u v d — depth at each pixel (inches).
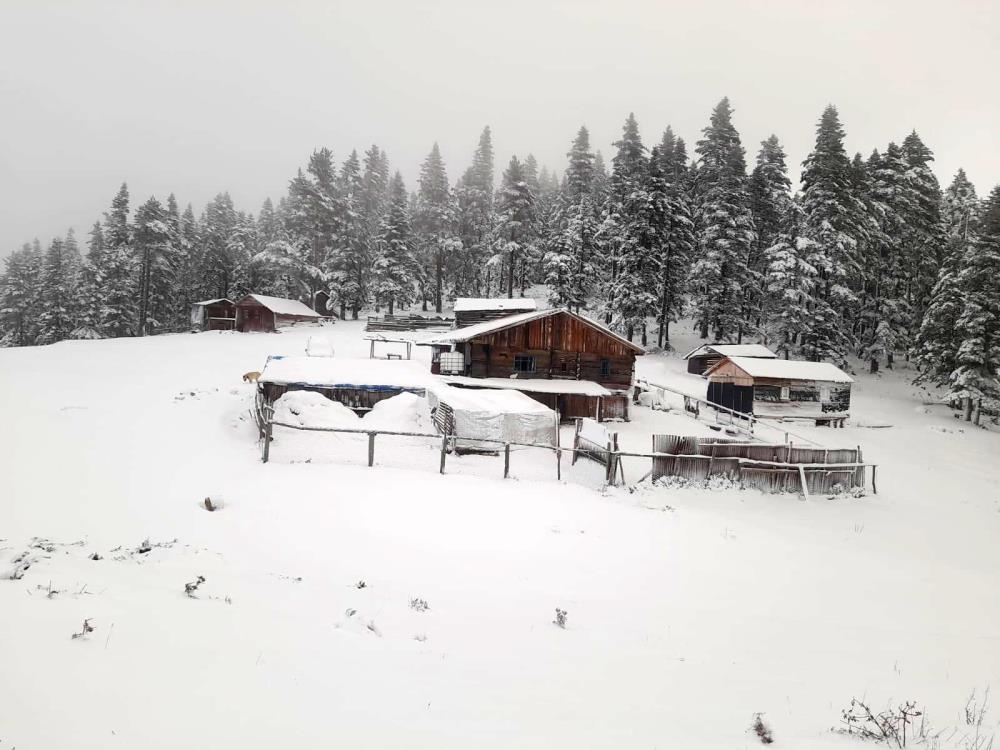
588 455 794.8
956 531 660.7
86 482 522.0
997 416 1558.8
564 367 1321.4
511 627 270.1
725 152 2283.5
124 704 141.5
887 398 1755.7
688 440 734.5
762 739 179.5
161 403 1038.4
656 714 192.5
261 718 148.5
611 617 301.4
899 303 2020.2
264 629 216.8
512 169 2603.3
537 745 160.7
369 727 155.3
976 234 1918.1
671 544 475.2
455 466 730.8
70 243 4079.7
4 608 190.5
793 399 1465.3
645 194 2091.5
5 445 637.3
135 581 254.8
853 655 278.8
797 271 1889.8
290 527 419.5
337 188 3294.8
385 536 418.0
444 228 3046.3
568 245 2198.6
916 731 195.8
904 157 2145.7
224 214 3654.0
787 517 639.8
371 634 235.0
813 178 1971.0
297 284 2898.6
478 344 1291.8
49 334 2748.5
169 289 2888.8
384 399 1027.9
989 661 288.4
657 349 2206.0
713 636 287.1
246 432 853.2
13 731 121.3
